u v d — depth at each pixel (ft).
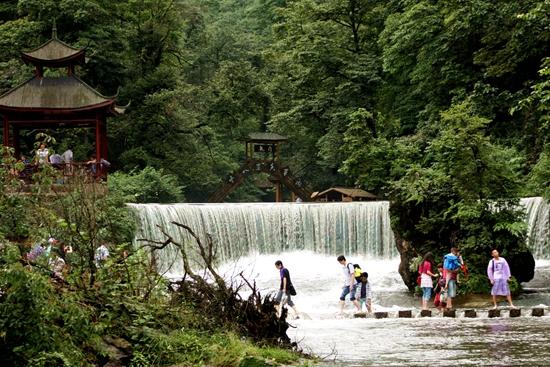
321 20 214.07
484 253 105.09
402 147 176.35
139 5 218.59
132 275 49.14
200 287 51.67
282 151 280.10
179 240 130.21
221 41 310.04
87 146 189.06
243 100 246.27
